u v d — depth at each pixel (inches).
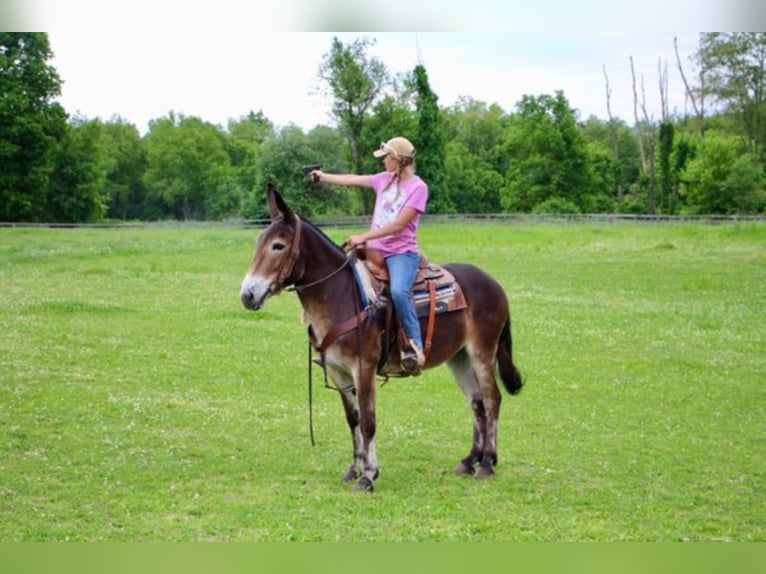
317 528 307.1
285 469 384.8
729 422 497.4
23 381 539.2
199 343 698.2
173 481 359.6
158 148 4549.7
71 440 418.0
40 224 2331.4
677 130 4261.8
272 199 342.3
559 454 421.7
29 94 2847.0
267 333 752.3
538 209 3132.4
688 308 961.5
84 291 1002.1
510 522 319.6
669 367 651.5
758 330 825.5
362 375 350.9
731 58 3309.5
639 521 327.3
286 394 542.6
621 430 473.4
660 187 3388.3
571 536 307.4
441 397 545.6
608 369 641.0
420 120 2984.7
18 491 339.0
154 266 1284.4
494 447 382.6
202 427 453.4
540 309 932.0
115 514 316.8
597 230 2020.2
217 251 1631.4
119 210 4793.3
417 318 357.1
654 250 1606.8
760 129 3358.8
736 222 2116.1
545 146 3427.7
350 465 389.4
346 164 3063.5
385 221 354.9
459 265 393.4
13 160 2837.1
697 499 357.1
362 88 3002.0
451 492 356.8
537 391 567.5
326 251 351.9
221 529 303.4
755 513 341.1
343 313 349.7
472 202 3976.4
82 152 3147.1
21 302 866.8
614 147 3801.7
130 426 447.5
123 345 674.8
